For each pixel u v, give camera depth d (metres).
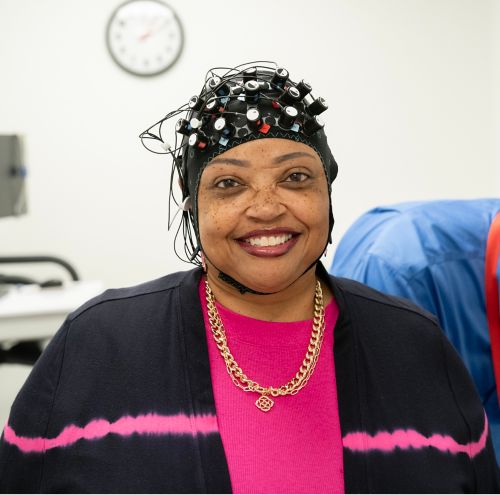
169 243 3.05
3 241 2.96
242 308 0.84
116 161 2.97
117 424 0.77
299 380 0.80
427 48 3.10
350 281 0.95
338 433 0.79
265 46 2.98
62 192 2.96
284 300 0.84
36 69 2.86
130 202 3.01
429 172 3.20
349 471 0.76
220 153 0.76
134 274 3.06
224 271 0.80
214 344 0.82
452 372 0.89
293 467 0.75
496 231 1.20
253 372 0.81
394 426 0.80
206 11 2.93
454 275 1.18
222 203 0.77
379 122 3.12
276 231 0.77
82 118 2.92
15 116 2.88
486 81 3.16
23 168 2.45
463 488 0.80
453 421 0.84
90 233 3.01
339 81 3.05
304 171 0.78
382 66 3.08
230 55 2.96
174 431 0.76
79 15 2.86
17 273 2.99
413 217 1.25
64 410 0.78
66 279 3.03
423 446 0.80
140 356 0.80
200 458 0.74
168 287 0.88
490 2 3.10
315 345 0.83
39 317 1.91
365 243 1.29
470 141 3.20
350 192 3.15
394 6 3.04
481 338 1.19
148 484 0.73
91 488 0.73
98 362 0.81
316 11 2.99
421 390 0.84
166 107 2.96
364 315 0.87
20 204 2.45
